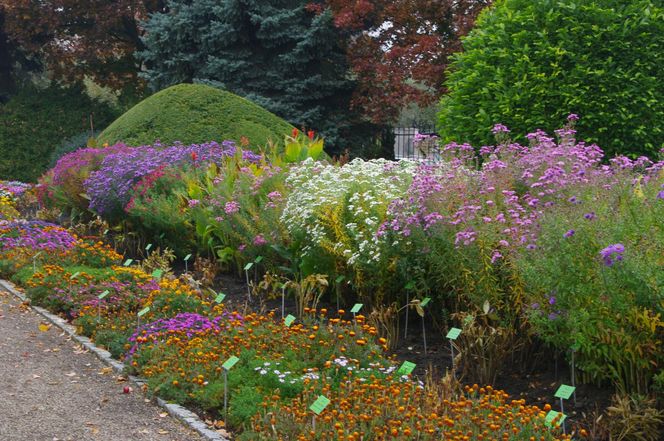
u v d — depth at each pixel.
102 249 9.78
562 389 4.34
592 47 8.38
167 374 5.25
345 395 4.60
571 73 8.33
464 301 5.86
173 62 20.20
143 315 6.72
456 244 5.58
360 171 7.40
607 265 4.17
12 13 23.72
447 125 9.12
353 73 20.73
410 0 19.66
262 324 6.04
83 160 12.46
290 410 4.38
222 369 5.14
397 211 6.14
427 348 6.00
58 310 7.58
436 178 6.34
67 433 4.56
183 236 9.76
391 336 6.08
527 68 8.52
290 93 19.88
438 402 4.53
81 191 12.23
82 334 6.75
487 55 8.82
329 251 7.00
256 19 19.11
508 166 6.37
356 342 5.38
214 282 8.62
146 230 10.65
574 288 4.59
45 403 5.07
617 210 4.96
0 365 5.87
